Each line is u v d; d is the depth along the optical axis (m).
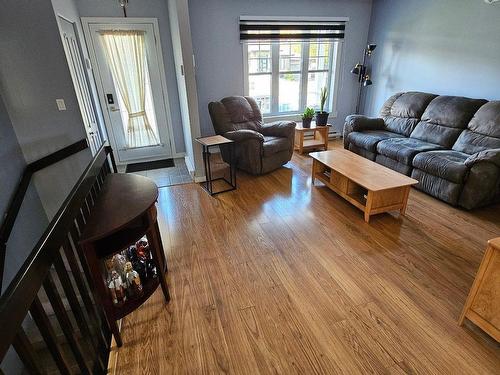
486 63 3.40
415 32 4.25
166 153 4.72
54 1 2.59
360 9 4.97
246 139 3.58
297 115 5.31
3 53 2.17
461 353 1.50
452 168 2.88
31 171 2.32
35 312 0.92
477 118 3.22
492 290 1.46
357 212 2.95
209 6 4.21
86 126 3.01
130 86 4.18
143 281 1.81
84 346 1.48
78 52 3.34
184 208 3.13
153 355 1.55
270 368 1.46
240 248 2.41
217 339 1.63
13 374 1.66
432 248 2.34
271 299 1.88
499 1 3.18
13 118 2.22
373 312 1.76
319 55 5.16
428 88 4.20
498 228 2.61
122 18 3.82
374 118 4.41
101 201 1.61
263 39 4.61
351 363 1.47
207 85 4.61
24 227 2.15
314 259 2.25
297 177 3.87
